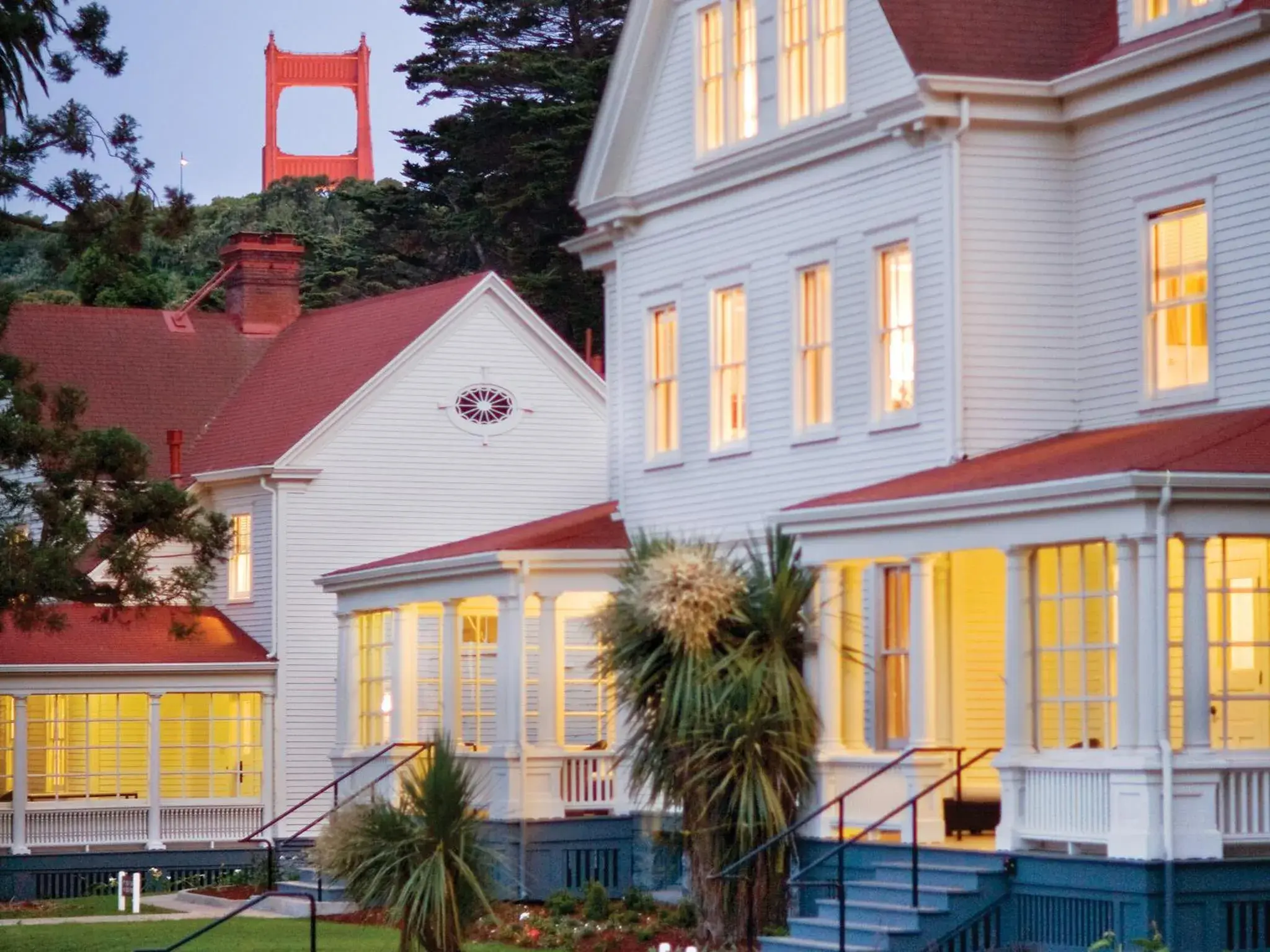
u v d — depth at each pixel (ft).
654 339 108.58
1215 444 74.28
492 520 156.76
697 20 104.53
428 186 232.53
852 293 94.58
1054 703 77.92
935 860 78.74
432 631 142.10
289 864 134.62
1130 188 87.51
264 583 150.71
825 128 94.68
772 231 99.66
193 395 167.84
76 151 115.34
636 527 108.78
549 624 105.19
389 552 152.97
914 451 90.33
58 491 120.37
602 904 94.27
